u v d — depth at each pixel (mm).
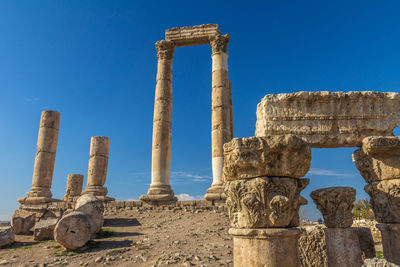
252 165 4348
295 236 4398
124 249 9578
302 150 4363
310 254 6645
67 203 18109
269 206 4270
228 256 8492
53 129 20688
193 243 9961
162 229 12438
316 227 6926
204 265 7562
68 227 9969
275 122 5840
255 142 4316
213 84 18500
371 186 6051
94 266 8258
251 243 4219
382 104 5934
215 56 19016
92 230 10469
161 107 18594
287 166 4352
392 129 5910
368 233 7168
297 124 5824
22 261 9062
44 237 11977
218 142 17078
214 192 16203
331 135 5793
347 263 5941
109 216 15484
